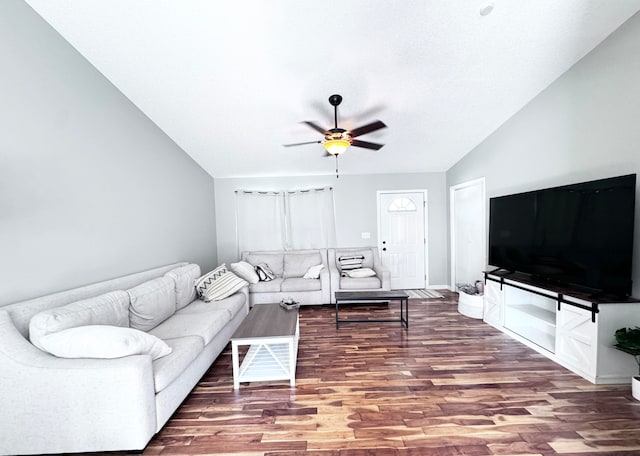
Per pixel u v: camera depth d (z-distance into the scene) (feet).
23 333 5.23
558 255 8.21
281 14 6.50
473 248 14.12
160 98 9.28
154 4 6.21
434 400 6.39
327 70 8.27
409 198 16.98
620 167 7.16
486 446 5.06
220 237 16.80
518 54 7.93
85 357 5.04
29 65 6.00
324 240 16.87
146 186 10.04
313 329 10.96
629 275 6.50
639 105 6.72
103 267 7.91
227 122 10.82
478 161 13.34
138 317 7.45
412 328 10.81
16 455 4.90
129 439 4.95
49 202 6.36
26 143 5.89
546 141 9.42
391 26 6.91
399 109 10.33
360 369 7.84
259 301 13.71
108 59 7.60
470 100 9.96
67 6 6.17
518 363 7.98
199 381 7.48
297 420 5.85
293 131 11.59
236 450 5.10
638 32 6.68
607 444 5.06
